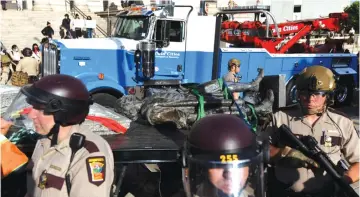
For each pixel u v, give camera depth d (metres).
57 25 20.69
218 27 8.69
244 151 1.74
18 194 2.46
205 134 1.77
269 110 3.48
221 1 22.34
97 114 3.05
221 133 1.75
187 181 1.83
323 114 2.57
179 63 8.48
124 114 3.41
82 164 1.84
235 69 6.93
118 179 2.65
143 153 2.59
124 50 8.02
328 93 2.51
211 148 1.73
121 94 7.77
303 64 10.28
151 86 8.17
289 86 10.08
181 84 8.48
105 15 20.11
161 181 2.82
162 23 8.21
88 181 1.81
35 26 20.12
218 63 8.82
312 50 11.70
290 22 11.37
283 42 10.57
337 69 10.98
